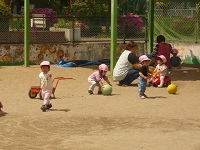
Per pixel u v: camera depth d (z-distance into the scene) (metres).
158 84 30.39
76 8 63.03
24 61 41.38
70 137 17.66
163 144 16.62
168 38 49.47
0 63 41.75
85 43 45.28
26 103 24.50
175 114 21.89
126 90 28.92
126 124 19.80
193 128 19.14
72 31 46.94
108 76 33.91
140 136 17.78
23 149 16.08
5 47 41.91
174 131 18.61
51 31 45.34
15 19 44.09
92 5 63.09
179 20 49.34
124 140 17.19
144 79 25.94
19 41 43.88
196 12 49.19
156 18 50.44
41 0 64.62
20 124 19.78
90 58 45.28
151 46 45.28
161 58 30.50
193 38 48.25
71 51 44.41
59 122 20.16
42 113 21.98
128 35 49.03
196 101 25.33
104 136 17.81
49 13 55.78
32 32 44.38
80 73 36.81
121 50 46.81
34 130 18.80
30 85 30.98
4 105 23.94
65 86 30.36
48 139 17.38
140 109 22.98
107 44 45.91
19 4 65.25
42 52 43.25
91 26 48.41
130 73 30.47
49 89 22.66
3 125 19.61
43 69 22.66
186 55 46.50
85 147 16.27
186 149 16.02
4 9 45.66
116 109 22.97
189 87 30.28
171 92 27.73
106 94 27.17
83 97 26.31
